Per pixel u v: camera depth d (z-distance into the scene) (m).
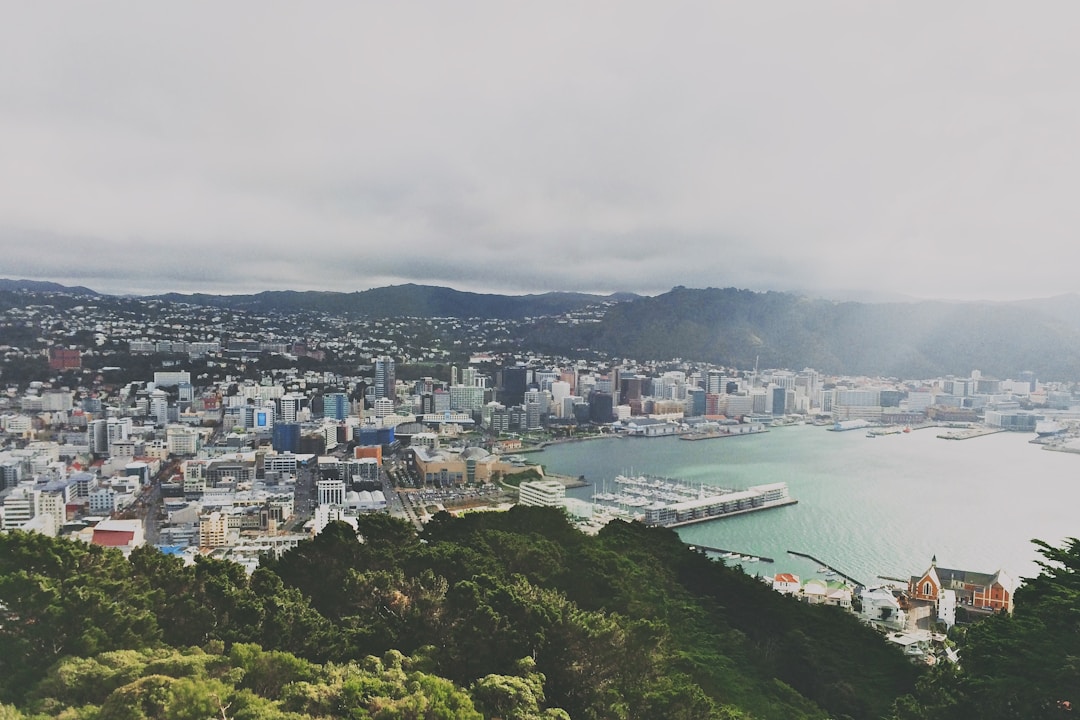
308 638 56.75
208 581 60.16
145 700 40.34
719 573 102.38
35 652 48.06
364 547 76.81
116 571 59.34
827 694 75.44
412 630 59.34
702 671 68.69
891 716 61.84
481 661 53.62
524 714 44.12
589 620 58.81
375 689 42.25
